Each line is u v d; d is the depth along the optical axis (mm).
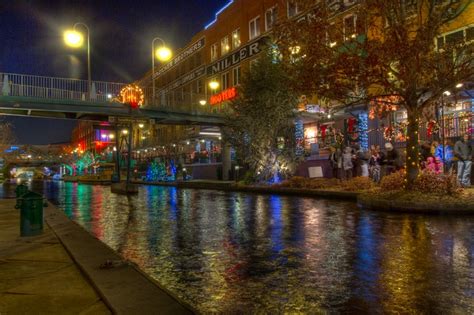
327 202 16938
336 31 13750
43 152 130625
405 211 12641
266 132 25500
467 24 17953
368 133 26672
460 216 11484
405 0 13586
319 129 33500
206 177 44375
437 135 20750
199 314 3934
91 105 32750
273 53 22969
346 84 14211
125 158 70625
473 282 5289
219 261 6867
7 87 30031
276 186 23953
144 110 34875
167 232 10141
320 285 5352
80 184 55750
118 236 9719
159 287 4828
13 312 4195
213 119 38656
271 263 6621
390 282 5379
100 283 5004
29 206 9367
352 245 7809
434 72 14000
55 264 6418
